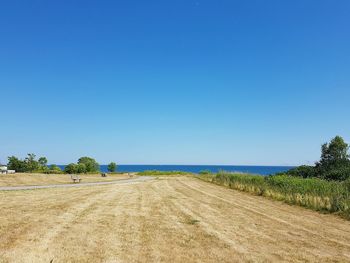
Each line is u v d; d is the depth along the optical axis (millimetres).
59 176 66375
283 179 35375
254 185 39406
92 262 10188
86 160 101125
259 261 11094
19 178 54250
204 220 18641
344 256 12188
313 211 23688
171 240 13484
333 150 49125
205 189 42469
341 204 22781
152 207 23375
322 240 14633
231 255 11680
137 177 80062
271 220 19438
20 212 18375
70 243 12219
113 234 14000
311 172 48281
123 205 23781
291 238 14789
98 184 49031
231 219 19344
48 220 16328
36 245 11719
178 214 20562
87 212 19547
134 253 11359
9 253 10625
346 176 42125
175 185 49312
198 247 12594
